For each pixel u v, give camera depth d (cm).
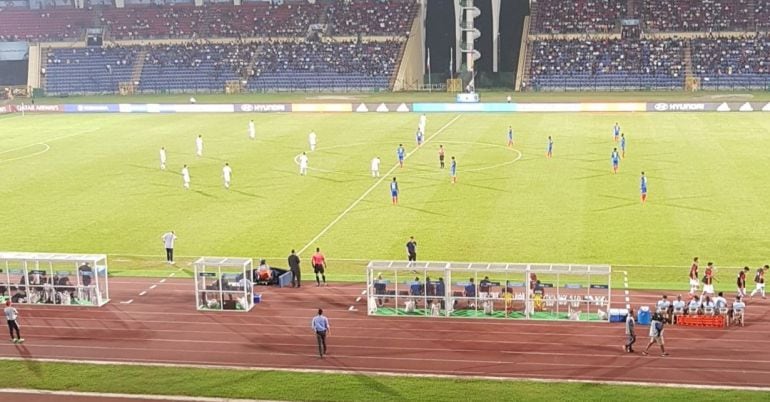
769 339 3909
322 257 4831
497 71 15200
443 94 14138
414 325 4197
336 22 15912
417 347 3906
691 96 12962
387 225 6081
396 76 14800
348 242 5694
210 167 8406
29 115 13150
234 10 16612
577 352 3800
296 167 8275
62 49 16225
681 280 4812
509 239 5644
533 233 5769
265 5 16638
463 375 3566
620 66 14312
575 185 7175
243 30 16150
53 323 4328
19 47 16288
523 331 4084
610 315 4184
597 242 5534
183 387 3497
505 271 4300
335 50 15475
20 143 10231
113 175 8125
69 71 15862
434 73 15712
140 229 6169
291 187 7406
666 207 6366
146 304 4588
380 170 8025
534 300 4312
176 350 3931
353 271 5109
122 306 4566
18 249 5712
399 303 4491
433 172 7862
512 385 3444
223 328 4206
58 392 3478
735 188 6894
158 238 5925
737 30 14525
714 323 4091
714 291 4612
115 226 6266
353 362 3741
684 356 3725
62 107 13388
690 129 9981
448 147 9181
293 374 3612
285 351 3891
